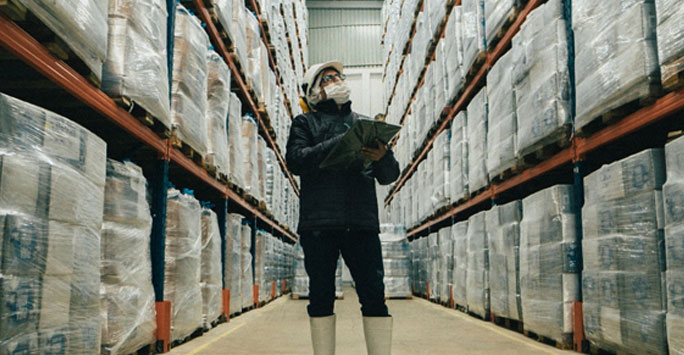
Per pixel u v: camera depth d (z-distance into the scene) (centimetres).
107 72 300
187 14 415
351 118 257
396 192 1434
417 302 883
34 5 205
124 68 304
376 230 241
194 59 421
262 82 764
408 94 1105
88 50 260
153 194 378
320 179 237
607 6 327
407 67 1116
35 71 278
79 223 232
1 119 188
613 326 313
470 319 603
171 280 383
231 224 602
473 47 604
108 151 404
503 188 534
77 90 256
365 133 216
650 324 279
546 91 406
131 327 301
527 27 445
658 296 276
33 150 202
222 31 544
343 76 262
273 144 938
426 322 573
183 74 399
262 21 800
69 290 221
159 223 371
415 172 1048
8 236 182
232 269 602
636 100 307
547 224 402
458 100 707
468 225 651
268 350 387
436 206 805
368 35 1914
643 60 289
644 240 287
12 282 182
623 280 305
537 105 420
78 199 230
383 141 227
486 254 575
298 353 374
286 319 607
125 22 308
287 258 1266
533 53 430
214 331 493
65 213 218
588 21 351
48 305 204
